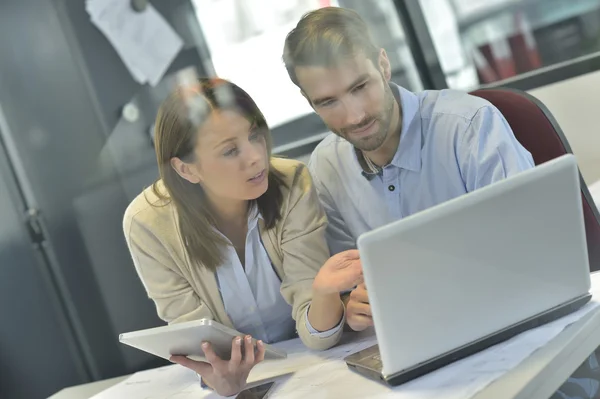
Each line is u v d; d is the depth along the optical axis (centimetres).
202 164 132
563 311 107
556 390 95
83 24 252
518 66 238
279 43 235
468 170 136
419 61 247
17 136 259
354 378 111
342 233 154
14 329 270
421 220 92
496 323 103
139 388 149
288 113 236
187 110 130
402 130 141
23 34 255
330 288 122
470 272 97
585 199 143
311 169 157
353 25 133
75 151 258
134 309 264
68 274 264
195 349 121
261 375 130
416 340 98
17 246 264
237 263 142
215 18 240
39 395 274
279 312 151
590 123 217
